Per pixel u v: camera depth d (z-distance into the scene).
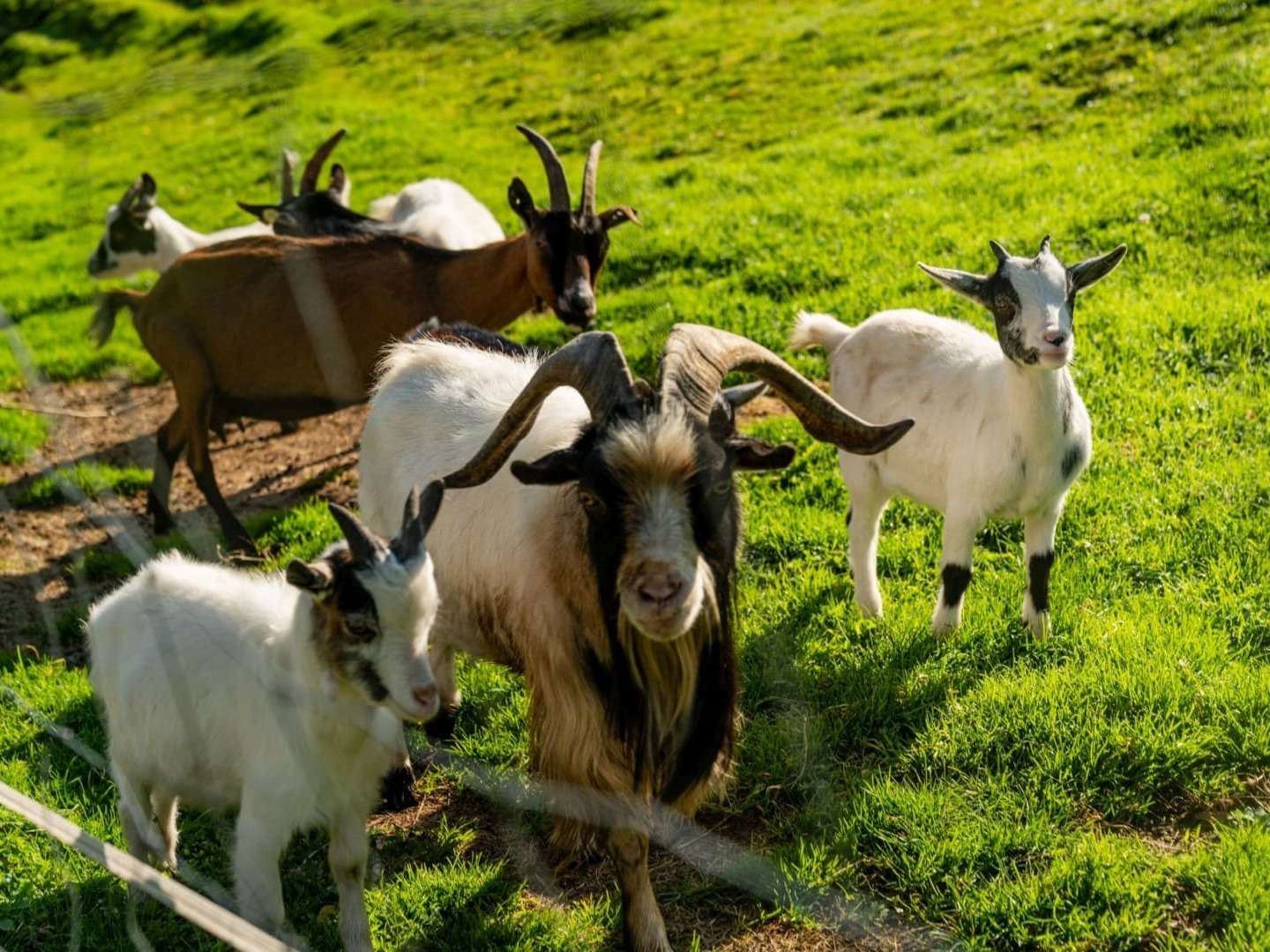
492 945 4.34
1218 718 4.91
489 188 14.35
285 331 7.38
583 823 4.29
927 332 5.79
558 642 4.21
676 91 16.94
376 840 4.95
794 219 11.62
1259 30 13.70
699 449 3.61
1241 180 10.19
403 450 5.02
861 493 5.82
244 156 13.39
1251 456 6.73
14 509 7.48
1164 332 8.12
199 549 5.03
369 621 3.63
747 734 5.21
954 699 5.25
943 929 4.25
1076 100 13.51
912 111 14.67
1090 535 6.27
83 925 4.48
